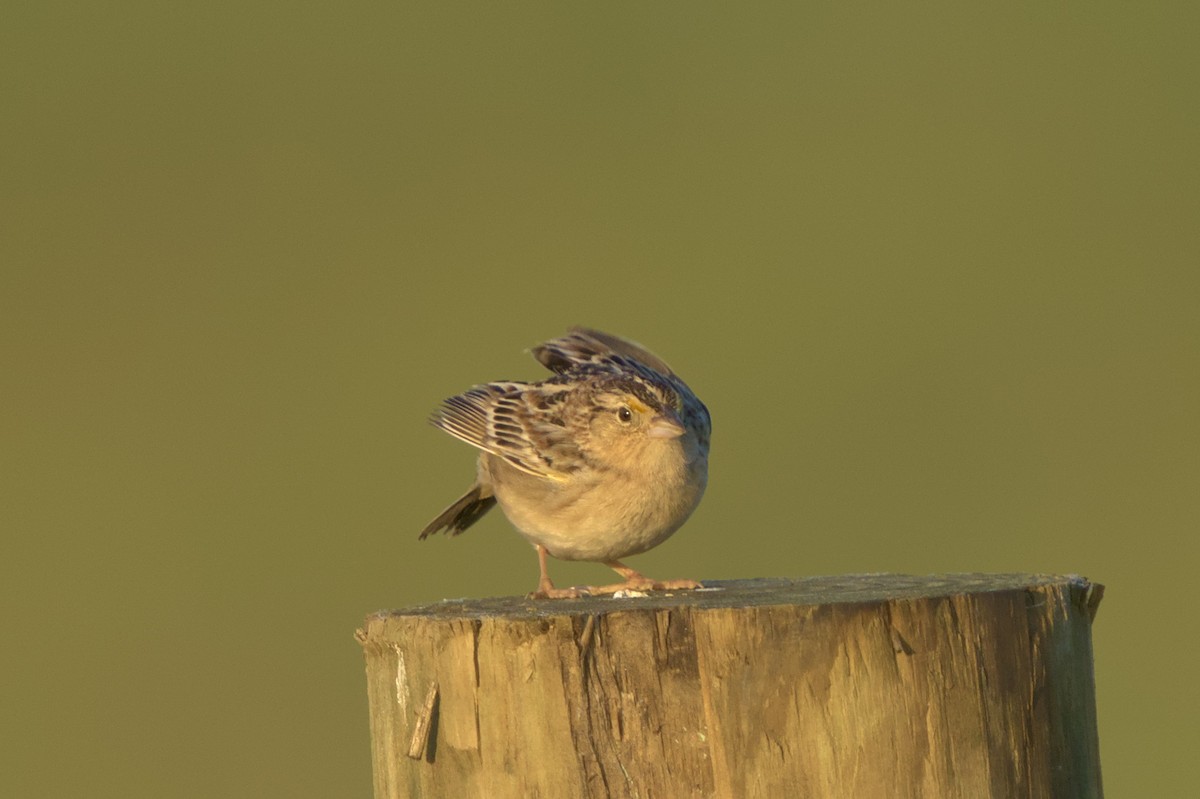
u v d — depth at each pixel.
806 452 16.42
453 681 5.28
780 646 5.03
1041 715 5.24
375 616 5.66
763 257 20.44
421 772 5.41
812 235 21.09
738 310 19.33
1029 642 5.24
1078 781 5.36
